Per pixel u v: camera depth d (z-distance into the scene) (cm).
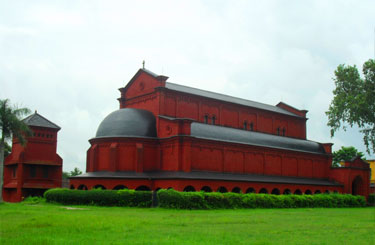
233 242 1934
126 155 5581
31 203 5088
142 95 6375
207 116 6769
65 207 4456
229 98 7431
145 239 1981
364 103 5659
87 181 5359
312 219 3362
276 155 6819
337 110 5938
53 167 6644
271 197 5166
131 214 3538
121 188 5341
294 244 1925
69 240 1920
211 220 3025
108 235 2102
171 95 6219
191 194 4412
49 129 6606
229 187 5522
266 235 2214
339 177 7588
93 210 4019
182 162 5397
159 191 4578
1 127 4988
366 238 2164
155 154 5747
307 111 8650
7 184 6675
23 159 6322
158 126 5850
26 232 2186
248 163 6316
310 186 6862
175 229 2398
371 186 9300
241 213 3991
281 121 8138
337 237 2188
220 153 5916
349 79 6025
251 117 7550
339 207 6022
